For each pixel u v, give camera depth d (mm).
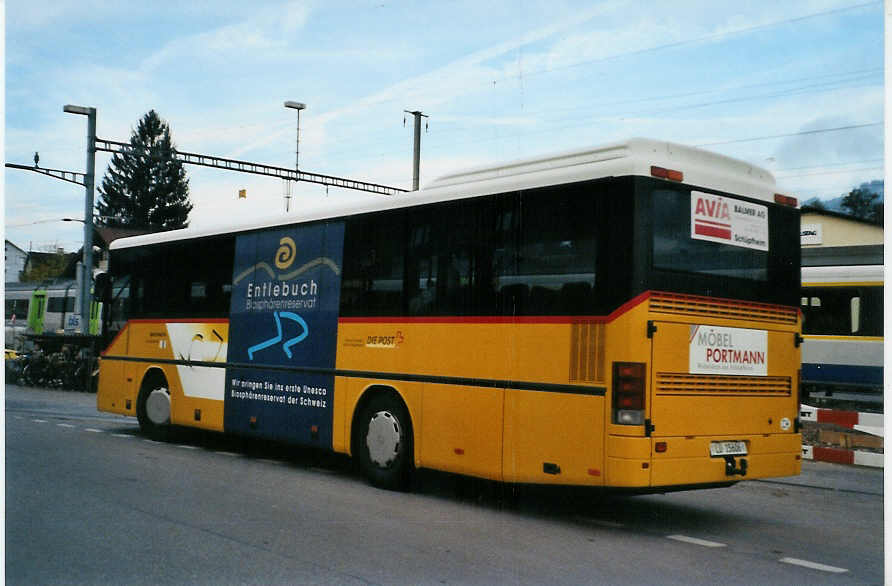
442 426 9047
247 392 11906
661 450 7551
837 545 7688
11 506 8180
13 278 81438
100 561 6359
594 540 7590
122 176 79625
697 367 7883
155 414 13703
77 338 26750
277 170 30438
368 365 10055
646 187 7703
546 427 8016
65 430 14945
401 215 9852
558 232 8133
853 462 12789
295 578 6027
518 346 8336
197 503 8602
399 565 6438
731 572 6617
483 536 7562
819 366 21859
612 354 7562
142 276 14305
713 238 8141
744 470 8117
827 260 23531
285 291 11461
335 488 9820
